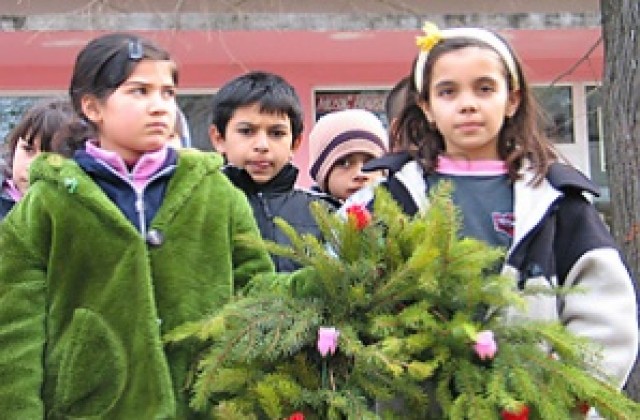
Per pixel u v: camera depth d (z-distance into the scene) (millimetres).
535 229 2189
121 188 2182
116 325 2074
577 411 1946
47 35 6797
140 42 2197
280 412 1870
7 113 7691
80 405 2057
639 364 3285
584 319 2170
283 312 1942
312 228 2914
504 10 7074
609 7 3916
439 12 6992
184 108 7871
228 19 6754
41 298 2094
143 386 2045
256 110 2951
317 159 3318
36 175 2162
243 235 2123
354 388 1907
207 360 1905
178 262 2139
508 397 1789
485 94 2264
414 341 1867
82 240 2102
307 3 6867
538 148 2312
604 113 3969
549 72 8086
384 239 2020
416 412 1909
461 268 1929
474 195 2285
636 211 3777
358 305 1962
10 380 2021
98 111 2209
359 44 7375
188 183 2203
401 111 2482
